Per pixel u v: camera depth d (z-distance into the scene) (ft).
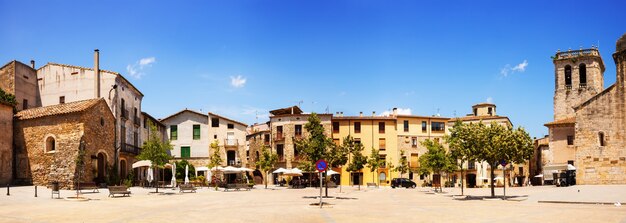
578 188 134.62
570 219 61.62
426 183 256.11
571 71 221.66
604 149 155.22
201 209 78.33
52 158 134.21
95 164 139.74
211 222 60.08
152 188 152.97
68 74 169.68
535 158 282.77
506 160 106.63
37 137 136.87
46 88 172.24
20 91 163.94
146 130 204.44
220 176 229.25
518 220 61.31
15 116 140.56
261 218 64.80
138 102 193.06
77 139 132.87
